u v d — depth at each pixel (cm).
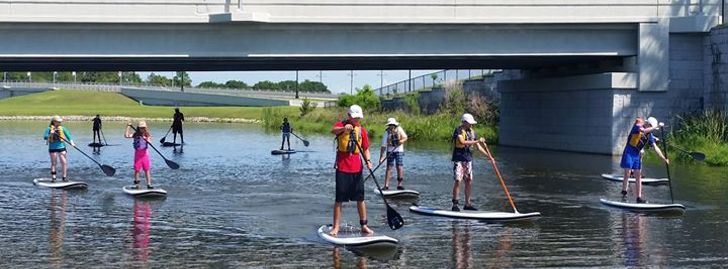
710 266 1088
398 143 1817
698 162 2652
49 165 2542
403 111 5612
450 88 4922
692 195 1845
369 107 6506
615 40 2966
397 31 2761
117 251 1159
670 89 3017
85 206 1603
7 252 1145
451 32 2795
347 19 2677
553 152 3316
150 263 1084
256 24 2645
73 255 1128
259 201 1702
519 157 3023
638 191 1636
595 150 3164
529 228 1372
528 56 2883
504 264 1091
